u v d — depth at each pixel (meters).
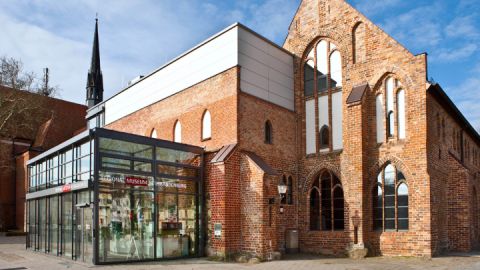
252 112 20.38
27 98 39.94
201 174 20.06
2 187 40.50
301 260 18.09
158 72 25.56
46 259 18.06
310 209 22.06
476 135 29.88
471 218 26.70
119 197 16.77
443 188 20.97
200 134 21.50
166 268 15.34
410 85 19.39
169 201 18.61
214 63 21.19
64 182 19.42
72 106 48.91
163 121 24.53
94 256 15.75
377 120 20.38
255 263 17.03
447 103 21.52
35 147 42.97
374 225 19.89
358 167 19.80
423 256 18.09
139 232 17.33
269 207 18.42
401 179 19.33
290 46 23.89
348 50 21.55
